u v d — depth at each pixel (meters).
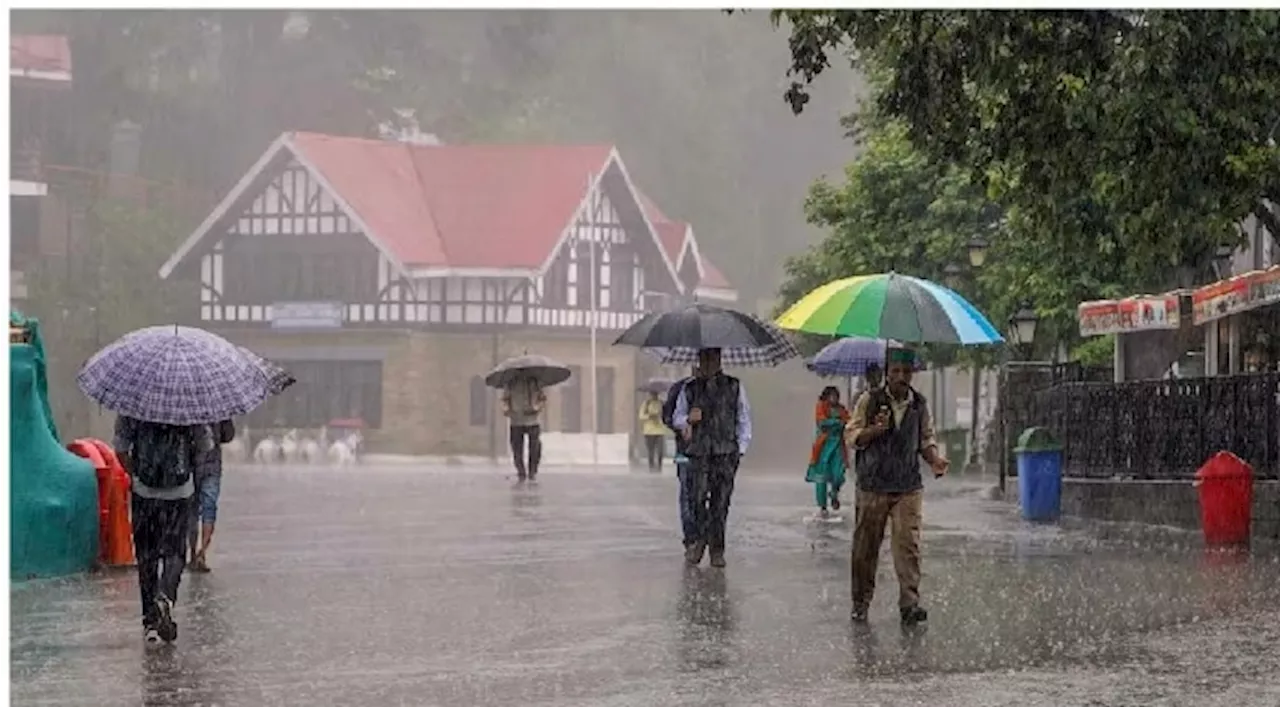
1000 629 28.22
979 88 39.12
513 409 80.69
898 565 28.94
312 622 29.59
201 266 156.25
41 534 36.28
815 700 21.77
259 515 58.06
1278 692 22.17
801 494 72.75
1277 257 65.75
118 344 26.70
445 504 64.38
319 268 154.62
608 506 62.59
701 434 38.47
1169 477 51.78
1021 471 55.00
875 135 100.88
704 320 38.47
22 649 26.36
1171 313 57.47
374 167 157.50
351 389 154.62
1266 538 45.78
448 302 154.88
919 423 28.98
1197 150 37.72
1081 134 38.97
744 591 34.09
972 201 93.12
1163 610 30.52
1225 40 35.97
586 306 160.50
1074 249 46.81
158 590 26.95
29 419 36.09
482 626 29.02
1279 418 46.59
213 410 26.28
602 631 28.33
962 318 29.06
